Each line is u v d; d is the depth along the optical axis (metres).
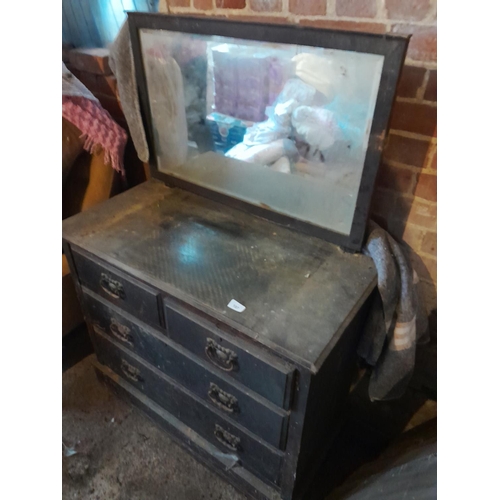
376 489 0.91
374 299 0.93
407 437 1.09
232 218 1.07
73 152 1.30
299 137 0.89
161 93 1.04
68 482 1.14
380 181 1.03
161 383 1.10
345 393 1.14
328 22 0.90
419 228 1.03
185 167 1.14
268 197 1.01
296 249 0.95
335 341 0.73
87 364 1.48
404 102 0.90
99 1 1.40
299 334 0.74
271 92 0.89
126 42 1.01
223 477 1.13
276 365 0.74
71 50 1.45
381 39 0.68
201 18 0.86
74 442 1.24
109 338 1.17
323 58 0.77
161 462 1.20
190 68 0.97
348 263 0.91
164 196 1.17
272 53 0.83
